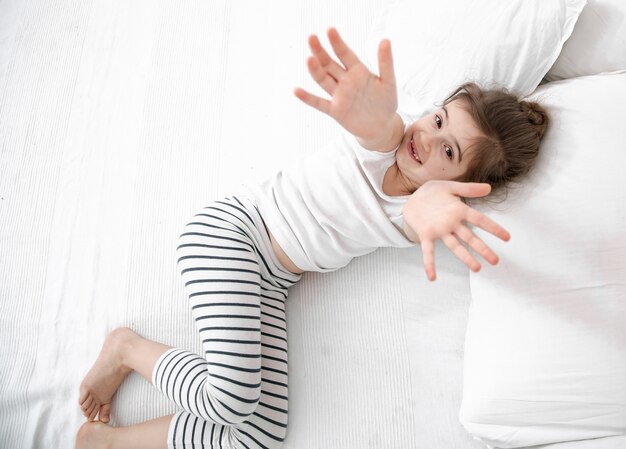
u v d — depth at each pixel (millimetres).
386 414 908
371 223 926
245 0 1254
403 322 971
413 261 1015
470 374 851
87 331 981
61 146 1124
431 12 1004
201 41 1217
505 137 853
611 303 768
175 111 1151
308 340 977
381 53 682
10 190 1084
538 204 847
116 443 888
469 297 984
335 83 705
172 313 993
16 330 978
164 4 1258
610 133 848
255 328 865
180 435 873
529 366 791
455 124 867
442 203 773
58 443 917
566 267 801
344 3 1229
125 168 1104
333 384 937
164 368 893
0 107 1164
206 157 1108
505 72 950
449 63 978
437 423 899
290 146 1106
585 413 767
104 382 931
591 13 935
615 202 802
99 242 1043
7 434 915
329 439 898
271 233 954
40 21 1251
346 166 921
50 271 1020
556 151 873
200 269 879
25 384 939
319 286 1015
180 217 1061
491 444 844
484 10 954
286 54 1190
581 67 961
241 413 828
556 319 791
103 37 1231
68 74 1193
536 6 921
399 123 887
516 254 840
